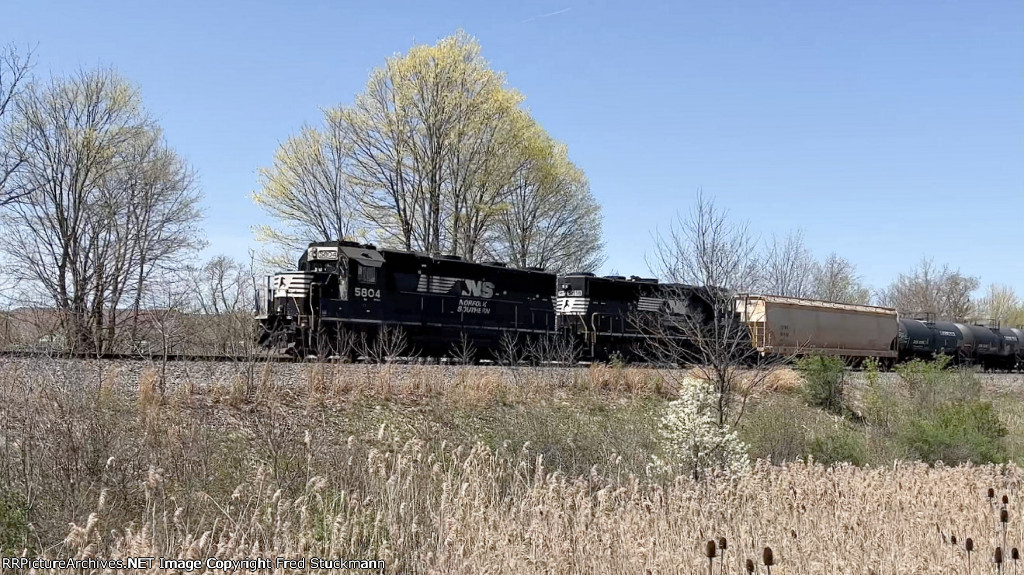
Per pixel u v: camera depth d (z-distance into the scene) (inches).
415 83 1467.8
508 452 582.6
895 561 369.1
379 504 434.6
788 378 1093.1
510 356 1085.1
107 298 1148.5
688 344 1185.4
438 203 1486.2
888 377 1231.5
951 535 379.6
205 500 410.9
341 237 1507.1
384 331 1000.2
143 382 581.0
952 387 1083.3
